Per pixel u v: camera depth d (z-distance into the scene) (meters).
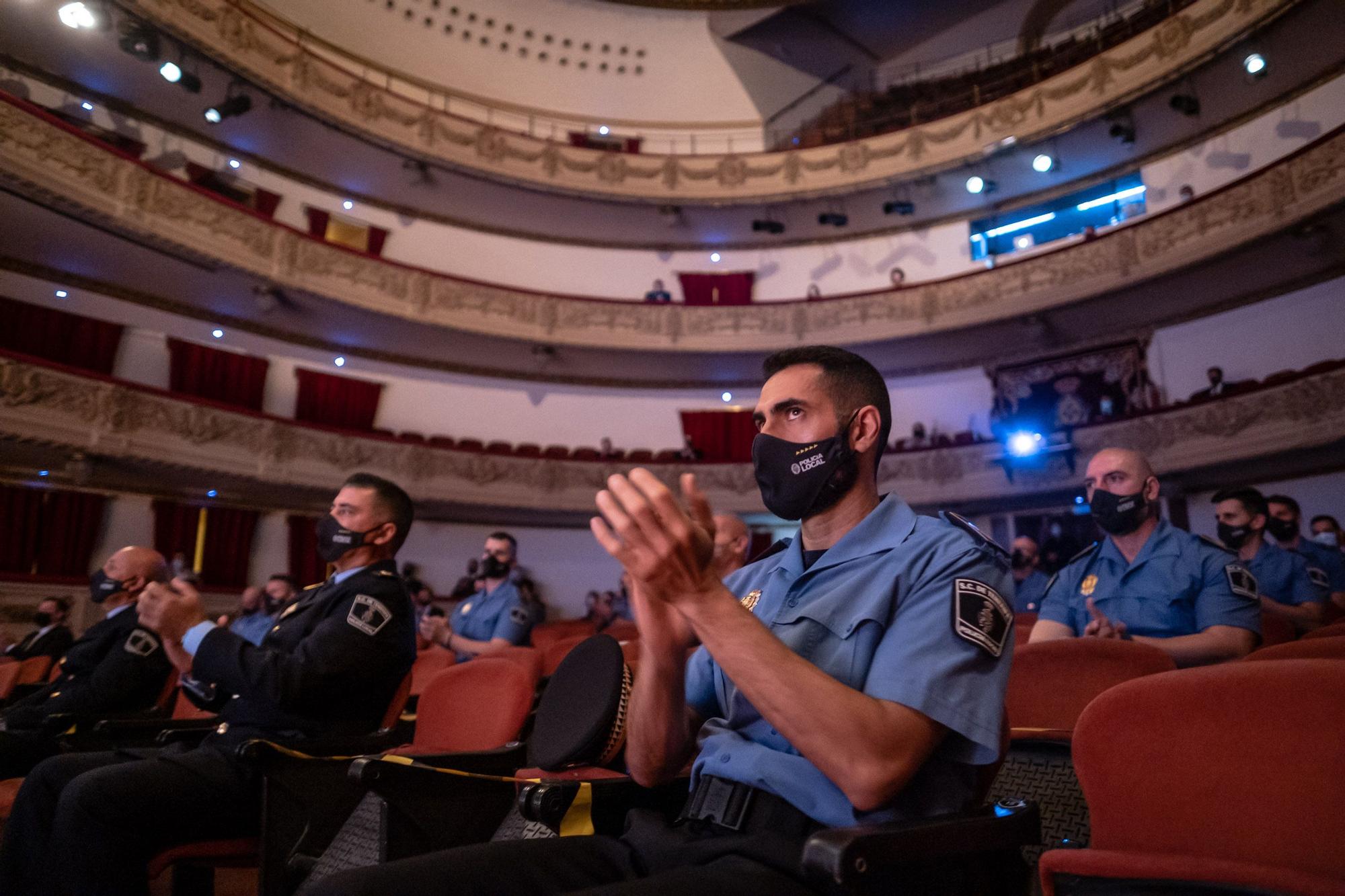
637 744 1.46
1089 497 2.96
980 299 12.96
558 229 15.18
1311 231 10.16
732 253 15.52
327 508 12.53
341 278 12.28
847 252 15.12
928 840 1.13
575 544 14.11
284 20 13.26
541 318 13.84
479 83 15.27
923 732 1.18
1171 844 1.21
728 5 15.77
